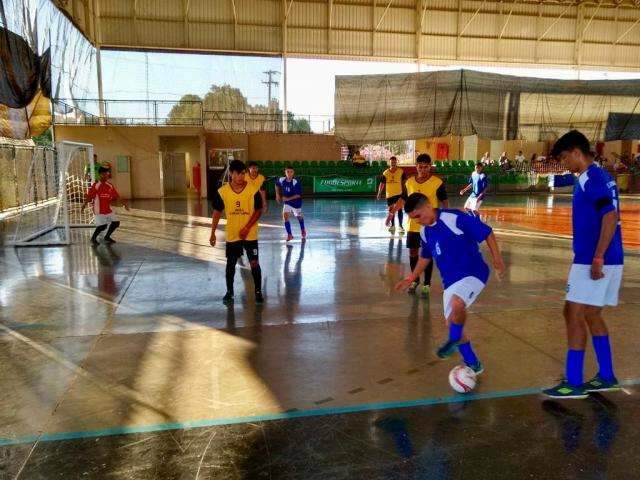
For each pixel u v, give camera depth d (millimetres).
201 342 4941
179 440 3193
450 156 34406
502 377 4145
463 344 3988
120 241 11414
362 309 6066
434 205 6699
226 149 27375
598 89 22031
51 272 8109
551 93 21953
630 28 32312
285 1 28484
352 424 3396
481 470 2898
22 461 2977
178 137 26141
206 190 25438
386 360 4500
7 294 6750
